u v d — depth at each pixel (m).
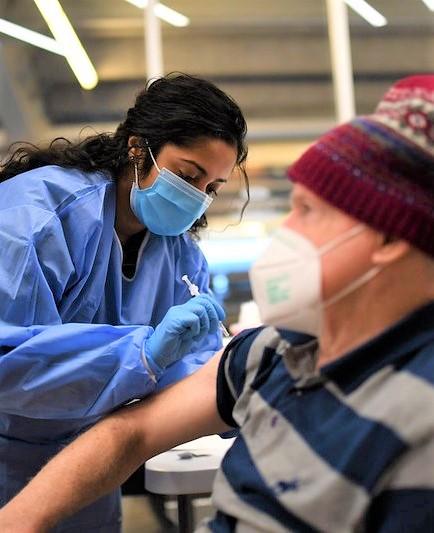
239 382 1.03
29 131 3.76
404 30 3.89
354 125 0.82
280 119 4.02
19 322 1.24
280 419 0.86
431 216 0.77
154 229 1.50
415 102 0.79
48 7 3.29
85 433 1.11
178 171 1.42
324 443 0.78
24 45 3.42
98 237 1.39
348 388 0.80
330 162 0.81
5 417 1.36
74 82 3.63
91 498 1.05
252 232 3.37
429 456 0.70
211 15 3.64
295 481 0.79
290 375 0.90
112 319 1.48
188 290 1.60
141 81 3.64
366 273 0.80
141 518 1.97
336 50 3.57
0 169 1.53
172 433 1.10
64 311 1.37
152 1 3.37
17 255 1.25
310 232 0.84
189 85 1.43
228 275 3.24
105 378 1.20
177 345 1.21
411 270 0.79
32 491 1.01
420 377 0.75
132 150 1.47
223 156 1.42
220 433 1.17
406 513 0.70
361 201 0.79
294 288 0.83
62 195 1.36
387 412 0.73
